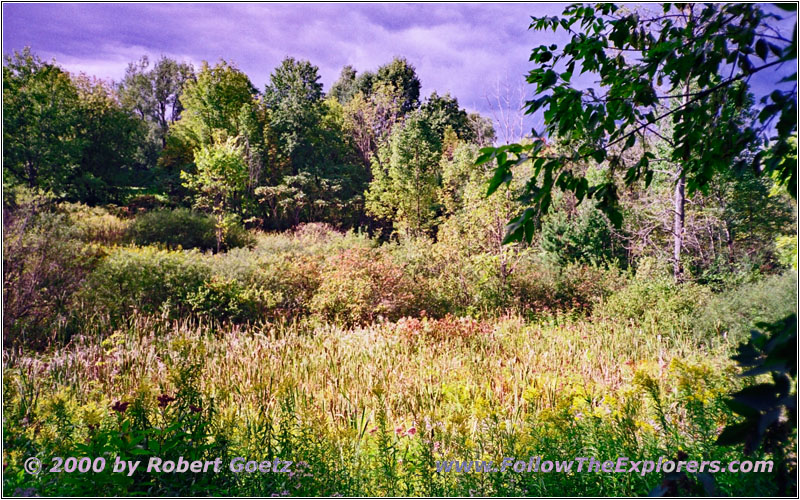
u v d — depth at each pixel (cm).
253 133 2239
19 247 701
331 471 267
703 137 206
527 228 160
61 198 1691
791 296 553
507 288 896
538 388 403
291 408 302
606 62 197
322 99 2928
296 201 2059
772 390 130
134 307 718
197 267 835
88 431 262
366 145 2773
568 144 190
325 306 797
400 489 251
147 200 2044
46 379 466
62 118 1703
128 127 2331
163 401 257
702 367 274
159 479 223
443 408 389
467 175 1778
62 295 714
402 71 3062
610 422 284
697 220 978
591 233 1150
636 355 570
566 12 217
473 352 580
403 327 629
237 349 575
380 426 278
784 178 185
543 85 172
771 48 152
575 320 798
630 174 202
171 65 3466
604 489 227
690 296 736
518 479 239
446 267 970
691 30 200
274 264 908
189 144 2427
